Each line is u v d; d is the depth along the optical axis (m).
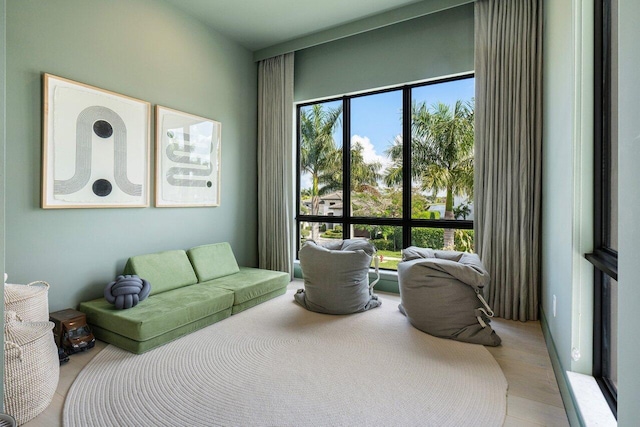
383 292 3.94
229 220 4.29
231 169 4.30
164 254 3.24
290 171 4.48
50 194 2.53
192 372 2.06
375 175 4.12
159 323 2.39
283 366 2.13
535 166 3.01
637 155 0.76
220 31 4.07
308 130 4.61
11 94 2.33
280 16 3.72
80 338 2.33
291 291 3.98
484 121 3.22
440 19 3.54
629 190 0.80
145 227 3.25
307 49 4.43
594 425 1.19
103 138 2.86
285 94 4.47
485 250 3.19
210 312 2.81
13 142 2.34
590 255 1.50
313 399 1.78
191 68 3.71
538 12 2.98
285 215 4.50
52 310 2.56
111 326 2.40
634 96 0.78
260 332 2.68
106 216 2.93
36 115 2.45
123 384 1.92
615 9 1.41
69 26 2.63
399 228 3.96
